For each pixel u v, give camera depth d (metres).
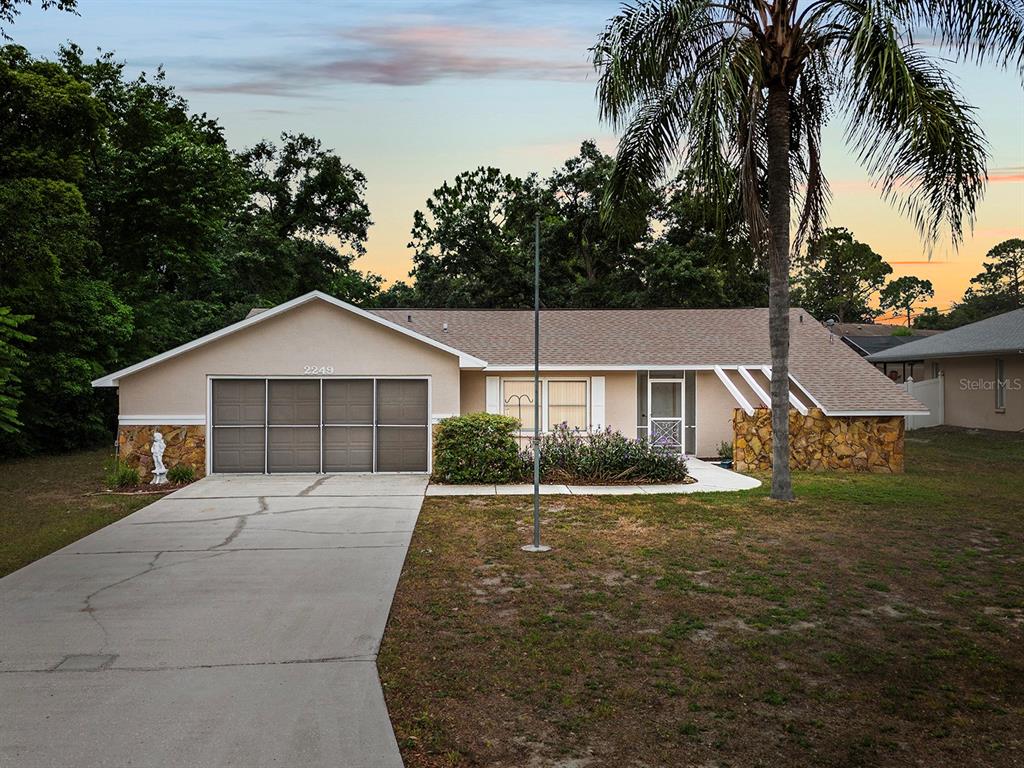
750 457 17.94
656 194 15.65
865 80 12.60
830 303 63.59
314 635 6.72
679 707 5.22
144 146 27.91
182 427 16.72
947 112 12.47
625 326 22.50
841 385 18.70
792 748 4.63
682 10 13.21
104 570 9.03
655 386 20.48
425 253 42.44
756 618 7.11
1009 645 6.40
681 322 22.84
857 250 63.47
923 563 9.12
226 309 35.12
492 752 4.61
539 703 5.29
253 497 14.14
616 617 7.17
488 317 23.36
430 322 22.84
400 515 12.38
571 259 39.78
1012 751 4.58
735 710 5.16
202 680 5.71
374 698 5.38
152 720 5.02
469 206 41.59
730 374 20.39
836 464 17.94
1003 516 12.03
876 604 7.54
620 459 15.98
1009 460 19.67
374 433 17.12
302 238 43.75
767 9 13.69
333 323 16.97
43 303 22.61
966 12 12.53
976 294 71.25
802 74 15.08
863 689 5.51
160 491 14.95
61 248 20.31
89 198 25.62
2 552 9.95
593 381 19.81
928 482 15.82
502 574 8.75
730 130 12.77
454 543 10.34
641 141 14.87
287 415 17.03
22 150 21.12
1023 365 24.59
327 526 11.54
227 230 37.03
